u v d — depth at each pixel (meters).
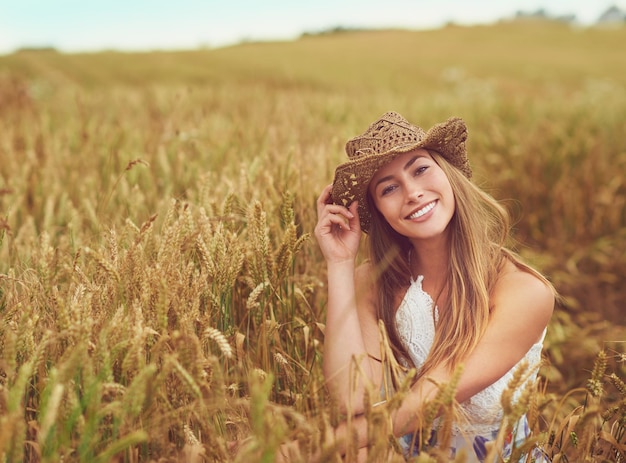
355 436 1.48
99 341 1.52
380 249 2.29
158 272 1.83
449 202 2.09
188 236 2.04
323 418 1.42
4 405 1.51
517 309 1.97
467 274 2.06
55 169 3.96
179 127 5.13
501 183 5.91
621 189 5.95
